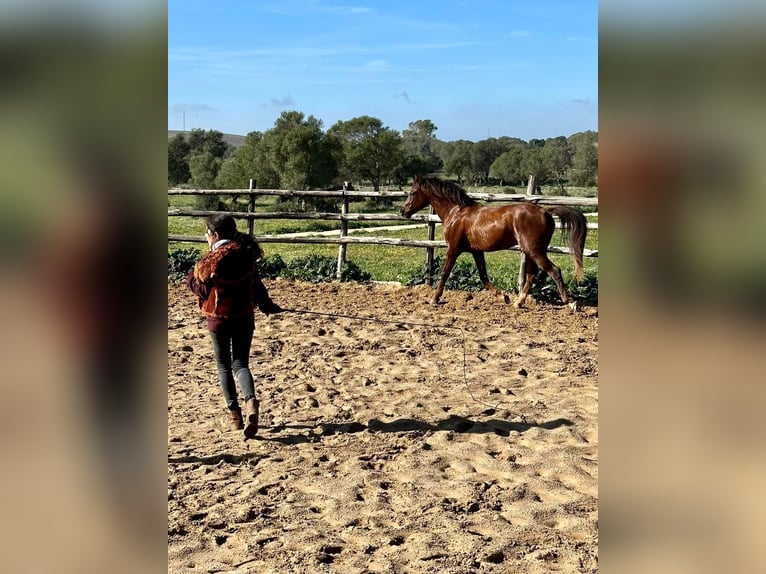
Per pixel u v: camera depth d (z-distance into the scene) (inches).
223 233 208.4
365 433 211.0
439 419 223.0
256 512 158.1
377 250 895.7
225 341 209.8
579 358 301.6
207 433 213.2
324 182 2896.2
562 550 137.3
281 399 245.1
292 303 434.9
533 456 191.8
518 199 466.9
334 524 152.9
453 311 411.8
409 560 135.2
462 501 164.4
